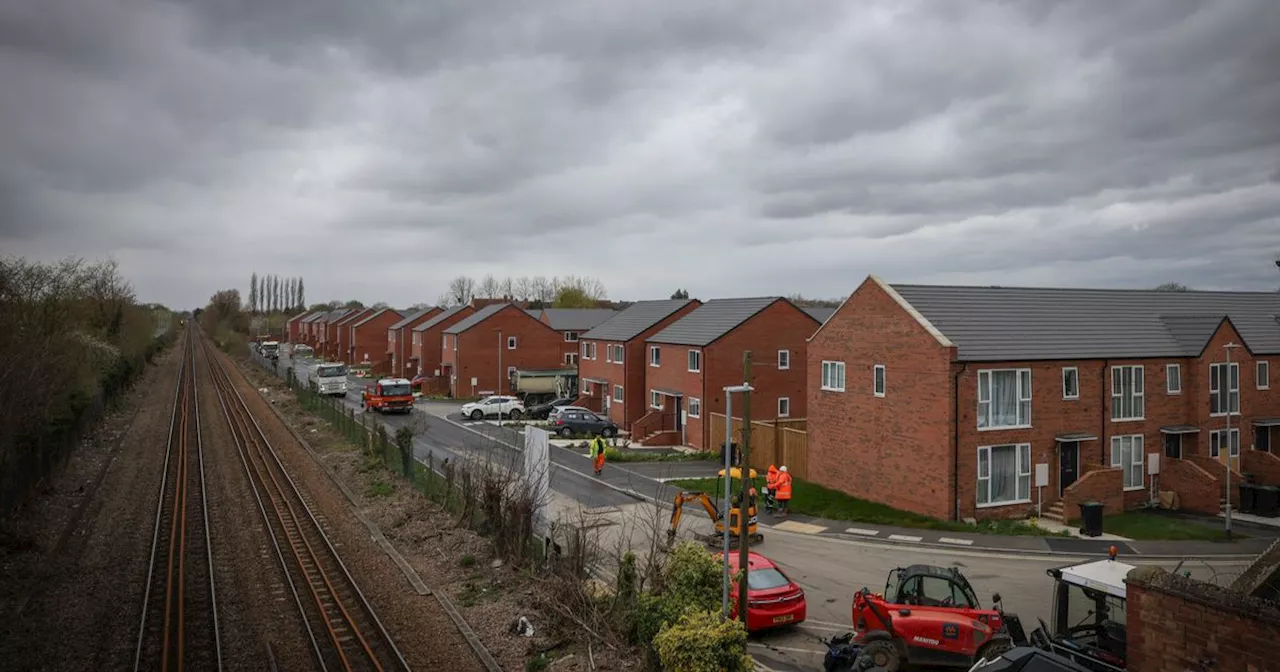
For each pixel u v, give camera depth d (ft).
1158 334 104.17
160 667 46.29
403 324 286.46
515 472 90.02
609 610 50.19
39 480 86.07
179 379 235.81
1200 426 101.60
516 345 224.12
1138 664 29.43
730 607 46.24
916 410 89.25
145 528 77.51
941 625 45.16
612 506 92.17
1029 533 81.87
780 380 143.95
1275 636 25.02
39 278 111.24
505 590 59.06
